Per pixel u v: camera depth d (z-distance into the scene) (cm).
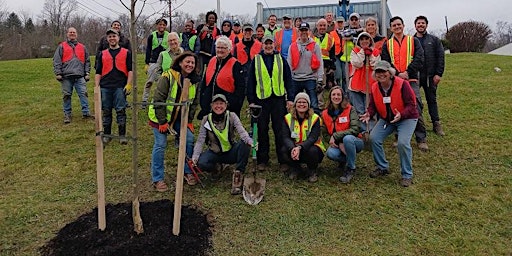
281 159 589
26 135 799
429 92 728
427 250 421
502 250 418
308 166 573
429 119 827
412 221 474
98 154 428
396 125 568
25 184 584
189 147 559
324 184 566
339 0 1359
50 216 494
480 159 629
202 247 421
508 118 805
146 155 677
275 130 612
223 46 587
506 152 646
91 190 561
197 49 916
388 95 548
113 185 573
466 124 786
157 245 408
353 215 489
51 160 667
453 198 520
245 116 878
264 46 608
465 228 458
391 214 489
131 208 486
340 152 582
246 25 832
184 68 518
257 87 602
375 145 573
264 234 452
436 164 620
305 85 752
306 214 492
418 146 679
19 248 432
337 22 927
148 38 896
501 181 559
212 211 498
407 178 555
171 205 488
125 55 727
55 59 852
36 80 1487
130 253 396
